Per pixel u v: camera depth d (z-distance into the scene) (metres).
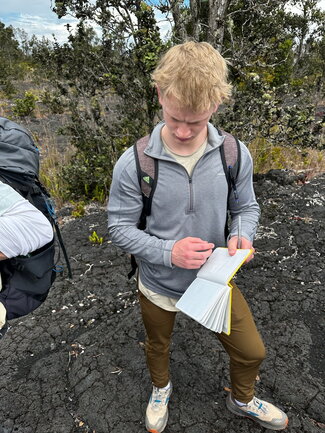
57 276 3.11
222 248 1.40
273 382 2.11
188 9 3.68
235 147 1.33
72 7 3.60
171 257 1.30
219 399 2.03
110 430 1.91
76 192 4.54
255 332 1.49
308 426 1.89
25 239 1.18
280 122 3.97
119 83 3.81
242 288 2.86
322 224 3.64
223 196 1.34
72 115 4.59
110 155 4.31
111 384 2.14
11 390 2.16
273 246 3.36
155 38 3.40
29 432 1.93
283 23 3.97
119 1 3.53
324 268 3.04
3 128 1.36
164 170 1.27
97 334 2.51
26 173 1.28
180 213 1.33
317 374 2.16
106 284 2.99
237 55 3.69
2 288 1.34
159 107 3.85
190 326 2.50
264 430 1.87
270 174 4.62
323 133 4.54
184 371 2.19
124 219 1.39
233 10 3.93
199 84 1.02
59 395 2.11
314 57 13.19
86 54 4.01
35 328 2.61
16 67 23.48
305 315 2.59
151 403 1.87
